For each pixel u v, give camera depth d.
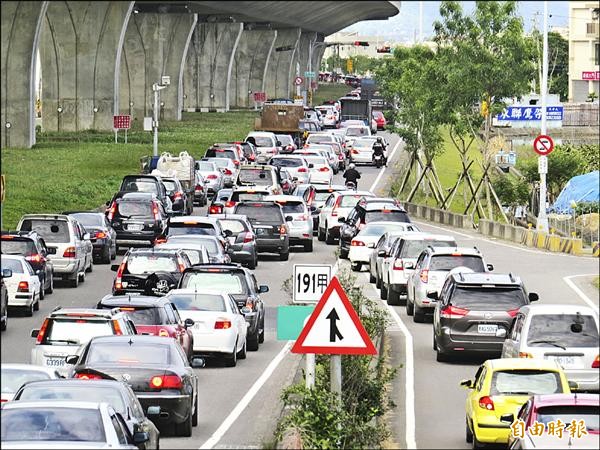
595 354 54.16
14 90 190.25
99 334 52.59
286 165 162.62
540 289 95.81
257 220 113.69
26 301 80.38
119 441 31.80
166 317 59.28
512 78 145.75
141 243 114.12
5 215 128.12
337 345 37.00
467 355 68.69
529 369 45.28
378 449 43.50
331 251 122.94
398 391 59.22
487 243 131.38
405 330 77.75
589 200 158.50
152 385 45.72
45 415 31.81
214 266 72.00
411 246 88.38
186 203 140.38
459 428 50.91
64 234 94.62
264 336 77.19
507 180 179.62
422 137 162.00
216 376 62.75
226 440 46.41
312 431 39.47
